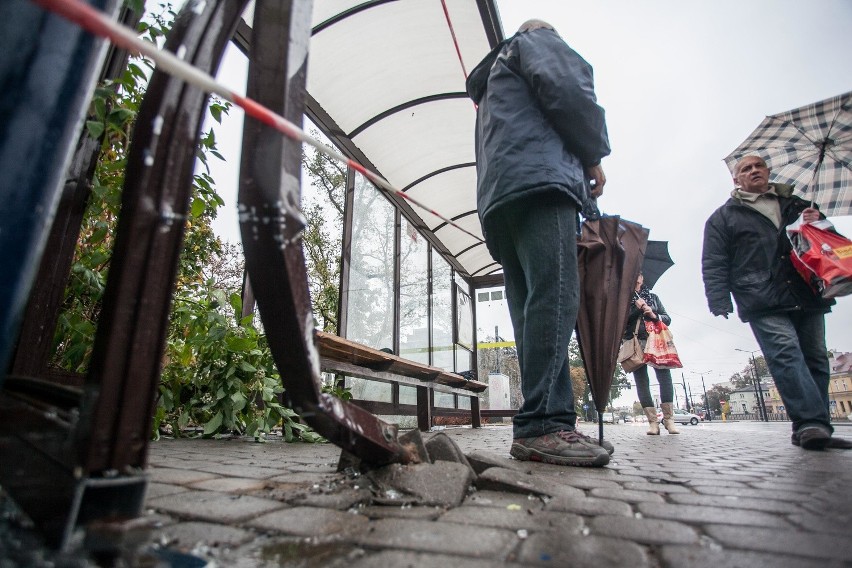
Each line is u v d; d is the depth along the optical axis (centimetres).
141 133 106
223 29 117
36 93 85
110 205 286
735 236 404
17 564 78
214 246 852
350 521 122
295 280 115
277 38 114
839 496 165
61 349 311
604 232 292
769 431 876
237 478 186
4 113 82
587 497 158
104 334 94
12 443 104
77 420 92
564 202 251
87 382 94
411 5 503
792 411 373
